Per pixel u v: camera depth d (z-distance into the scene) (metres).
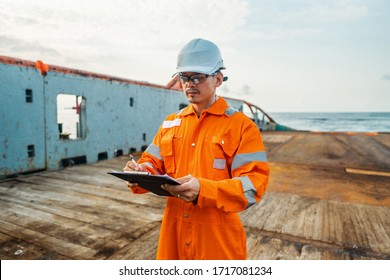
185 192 1.25
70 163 7.12
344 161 8.55
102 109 8.09
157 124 10.73
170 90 11.48
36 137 6.29
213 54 1.49
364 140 14.55
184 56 1.49
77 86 7.22
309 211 4.24
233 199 1.32
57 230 3.45
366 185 5.79
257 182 1.38
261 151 1.47
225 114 1.52
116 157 8.66
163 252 1.62
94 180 5.82
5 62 5.56
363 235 3.42
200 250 1.50
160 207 4.34
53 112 6.65
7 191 4.95
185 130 1.62
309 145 12.37
